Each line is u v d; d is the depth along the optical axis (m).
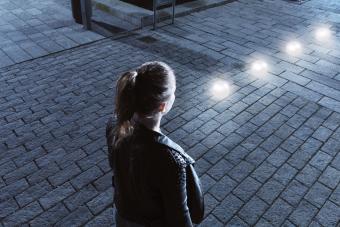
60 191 3.53
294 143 4.27
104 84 5.50
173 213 1.49
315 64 6.27
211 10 9.06
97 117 4.70
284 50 6.80
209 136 4.38
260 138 4.35
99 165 3.88
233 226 3.18
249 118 4.74
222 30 7.75
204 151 4.12
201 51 6.70
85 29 7.66
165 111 1.49
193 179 1.60
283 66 6.18
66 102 5.00
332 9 9.34
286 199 3.48
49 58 6.34
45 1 9.59
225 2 9.57
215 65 6.18
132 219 1.68
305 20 8.47
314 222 3.23
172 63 6.21
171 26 7.93
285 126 4.59
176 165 1.42
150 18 7.94
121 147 1.49
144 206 1.57
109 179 3.70
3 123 4.51
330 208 3.38
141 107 1.39
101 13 8.75
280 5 9.62
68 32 7.51
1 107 4.84
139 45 6.94
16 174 3.72
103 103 5.01
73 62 6.19
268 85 5.56
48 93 5.21
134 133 1.45
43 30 7.59
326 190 3.59
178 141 4.27
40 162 3.89
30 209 3.32
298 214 3.31
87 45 6.91
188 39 7.24
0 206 3.34
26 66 6.03
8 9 8.84
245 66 6.16
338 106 5.04
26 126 4.47
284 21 8.38
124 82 1.40
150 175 1.43
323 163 3.95
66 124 4.54
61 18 8.34
